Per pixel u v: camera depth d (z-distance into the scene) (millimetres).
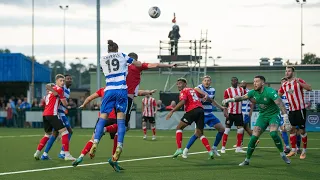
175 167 13141
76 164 12141
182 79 15445
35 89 47781
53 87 15039
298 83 15797
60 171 12414
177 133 15352
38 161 14852
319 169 12688
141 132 30969
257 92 13273
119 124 11578
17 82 44750
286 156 14688
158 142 22469
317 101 39094
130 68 12398
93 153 11430
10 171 12523
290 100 15852
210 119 16078
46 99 15203
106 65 11648
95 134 11492
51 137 15469
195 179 11055
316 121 31359
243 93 18359
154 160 14852
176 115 33812
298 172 12141
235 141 23078
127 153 17156
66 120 15766
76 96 58375
